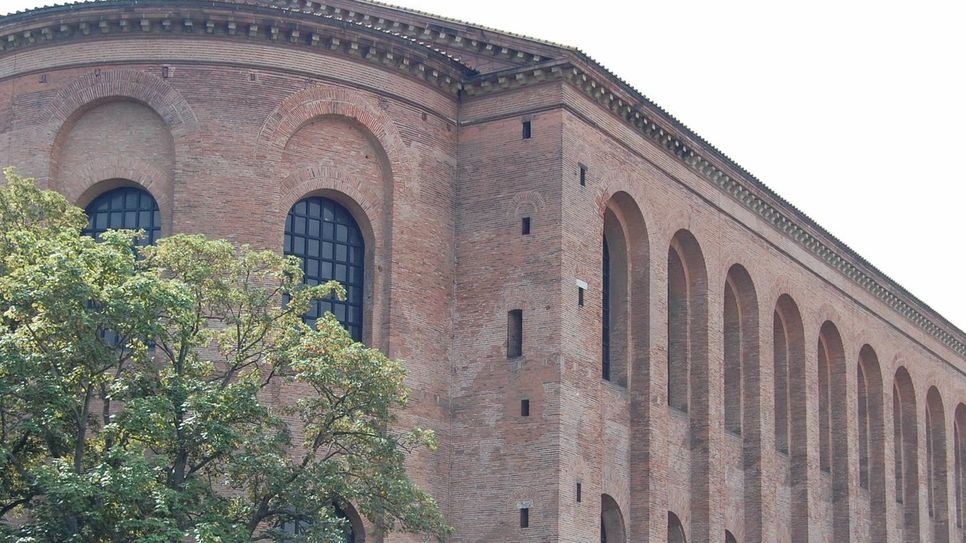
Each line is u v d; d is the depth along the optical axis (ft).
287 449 148.77
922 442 258.98
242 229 154.51
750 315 202.39
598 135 170.50
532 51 166.40
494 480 159.43
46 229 129.49
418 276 162.81
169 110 156.87
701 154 188.65
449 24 172.14
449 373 164.25
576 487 158.40
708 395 186.50
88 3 157.89
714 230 193.26
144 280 116.06
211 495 119.65
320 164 160.15
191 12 156.46
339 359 126.72
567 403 158.61
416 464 157.89
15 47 162.61
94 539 114.52
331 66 160.86
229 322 127.13
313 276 159.94
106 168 158.61
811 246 219.41
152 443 119.65
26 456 119.96
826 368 229.25
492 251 165.17
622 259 178.09
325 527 122.42
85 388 119.34
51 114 159.94
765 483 197.57
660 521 173.58
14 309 114.42
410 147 164.55
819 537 214.69
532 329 160.86
